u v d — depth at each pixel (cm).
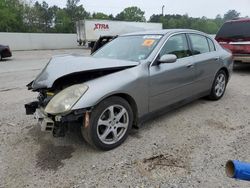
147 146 362
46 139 387
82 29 3034
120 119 362
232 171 141
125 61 386
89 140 336
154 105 405
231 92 645
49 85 327
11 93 659
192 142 372
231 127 424
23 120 461
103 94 326
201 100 572
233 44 879
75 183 285
